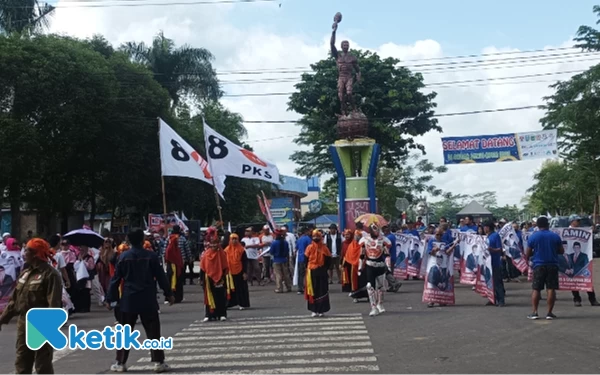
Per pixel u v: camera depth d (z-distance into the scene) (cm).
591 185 4025
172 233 1853
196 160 2123
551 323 1221
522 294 1752
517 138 2964
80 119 3177
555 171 5350
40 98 3025
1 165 2897
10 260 1548
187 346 1111
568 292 1784
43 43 3162
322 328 1249
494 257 1507
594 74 3120
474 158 3000
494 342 1050
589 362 889
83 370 948
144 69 3722
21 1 3588
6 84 2969
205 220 5081
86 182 3784
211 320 1415
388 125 3641
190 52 4531
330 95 3666
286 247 2058
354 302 1678
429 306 1523
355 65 3030
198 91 4559
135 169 3622
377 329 1215
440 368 877
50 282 786
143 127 3538
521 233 2005
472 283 1586
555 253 1273
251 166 2139
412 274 2152
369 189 2942
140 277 910
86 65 3203
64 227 3938
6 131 2911
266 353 1022
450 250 1537
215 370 914
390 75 3719
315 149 3859
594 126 3284
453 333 1144
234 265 1598
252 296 1959
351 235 1905
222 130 4684
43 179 3462
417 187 5338
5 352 1136
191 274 2423
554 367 866
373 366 902
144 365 966
